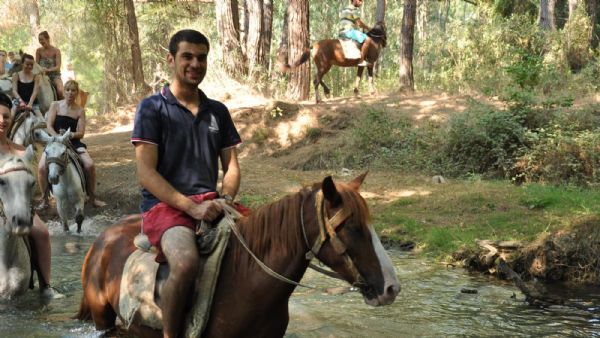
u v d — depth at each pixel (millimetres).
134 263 4824
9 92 13805
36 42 33188
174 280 4242
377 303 3908
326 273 4211
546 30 22578
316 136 16797
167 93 4594
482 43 21953
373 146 15617
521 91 14938
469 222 10273
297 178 14156
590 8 25219
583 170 12562
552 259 8422
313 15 40219
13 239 6504
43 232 6996
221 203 4469
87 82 34531
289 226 4211
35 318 6219
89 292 5344
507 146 13812
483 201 11312
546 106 14438
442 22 45562
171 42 4617
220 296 4355
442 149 14414
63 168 10617
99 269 5254
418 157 14484
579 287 8000
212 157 4688
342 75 25188
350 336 6090
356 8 18438
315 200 4160
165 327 4297
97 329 5410
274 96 20016
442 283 8008
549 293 7703
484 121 13953
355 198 4035
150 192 4508
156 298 4547
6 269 6617
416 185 12992
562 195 10992
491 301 7320
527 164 13008
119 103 24797
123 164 15938
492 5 28453
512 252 8680
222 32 21047
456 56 22641
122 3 24938
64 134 10734
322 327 6320
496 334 6250
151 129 4477
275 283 4230
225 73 20641
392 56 37375
